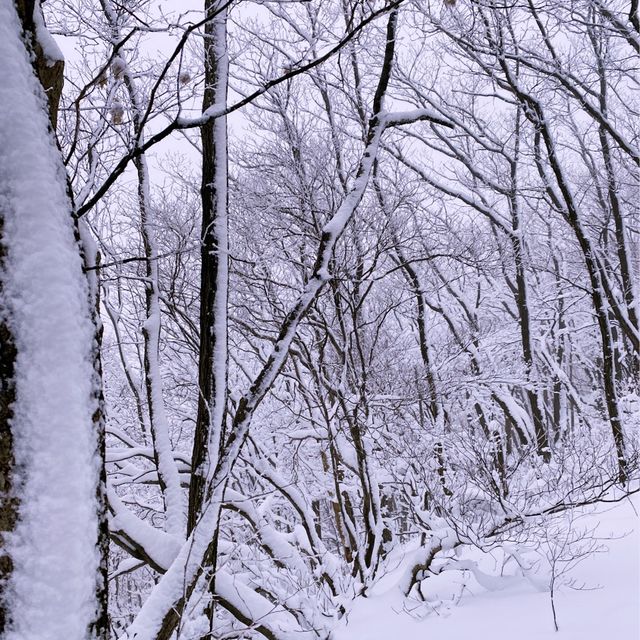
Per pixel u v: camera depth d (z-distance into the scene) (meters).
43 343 1.71
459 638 4.76
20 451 1.63
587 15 13.59
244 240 9.29
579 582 5.54
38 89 1.90
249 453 7.40
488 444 6.38
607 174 16.58
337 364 8.90
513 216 15.48
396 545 8.91
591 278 11.64
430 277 15.01
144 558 4.82
